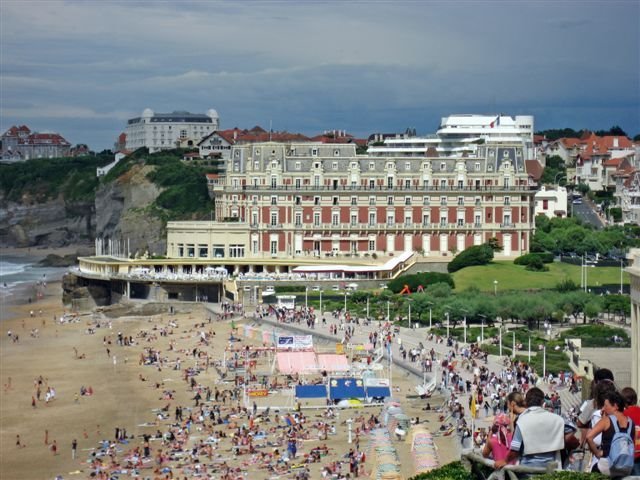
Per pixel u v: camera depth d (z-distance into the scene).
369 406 184.12
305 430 169.62
